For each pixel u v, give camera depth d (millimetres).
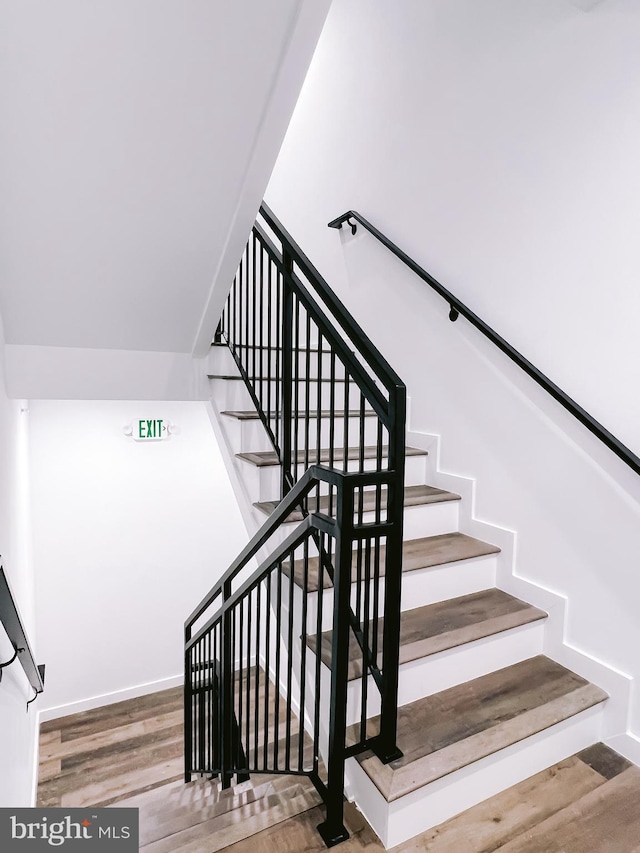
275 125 1492
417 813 1364
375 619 1426
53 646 3672
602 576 1797
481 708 1659
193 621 2529
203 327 2250
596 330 1793
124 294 1980
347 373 1495
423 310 2619
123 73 1276
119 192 1572
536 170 1985
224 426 2430
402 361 2785
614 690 1742
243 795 1576
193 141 1483
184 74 1314
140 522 3914
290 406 1977
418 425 2699
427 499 2318
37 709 3430
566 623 1915
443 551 2135
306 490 1404
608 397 1768
